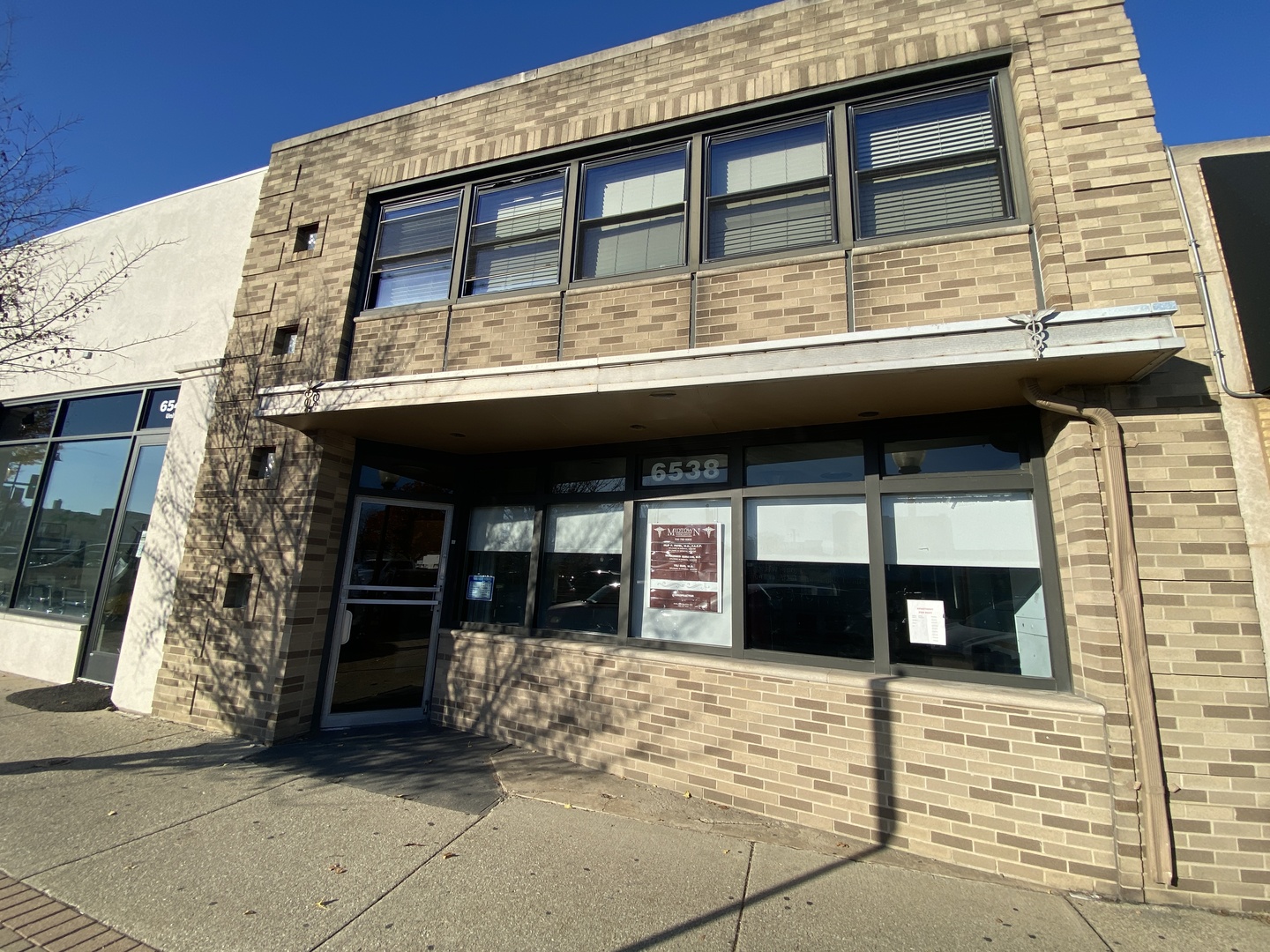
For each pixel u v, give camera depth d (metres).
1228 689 3.54
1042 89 4.57
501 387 4.75
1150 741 3.53
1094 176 4.31
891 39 5.12
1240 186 4.07
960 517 4.51
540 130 6.19
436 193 6.67
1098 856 3.54
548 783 4.83
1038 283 4.36
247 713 5.70
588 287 5.60
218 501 6.44
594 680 5.32
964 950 2.96
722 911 3.21
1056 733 3.72
